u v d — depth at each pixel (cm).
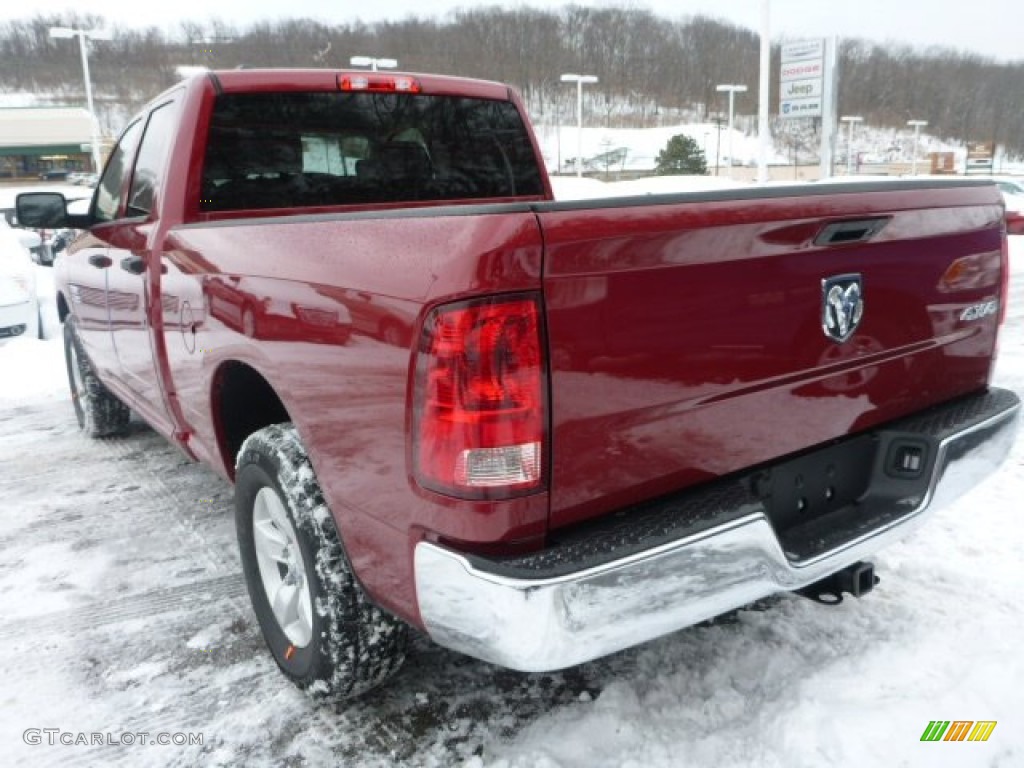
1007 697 241
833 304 226
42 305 1023
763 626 290
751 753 228
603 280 183
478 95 404
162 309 321
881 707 238
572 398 183
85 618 321
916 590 310
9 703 270
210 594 338
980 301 278
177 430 348
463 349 176
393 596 210
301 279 223
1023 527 361
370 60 2947
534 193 433
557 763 229
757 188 212
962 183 265
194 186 329
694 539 193
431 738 244
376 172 378
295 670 256
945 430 253
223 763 238
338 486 219
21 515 425
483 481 179
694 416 204
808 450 238
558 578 177
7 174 7594
